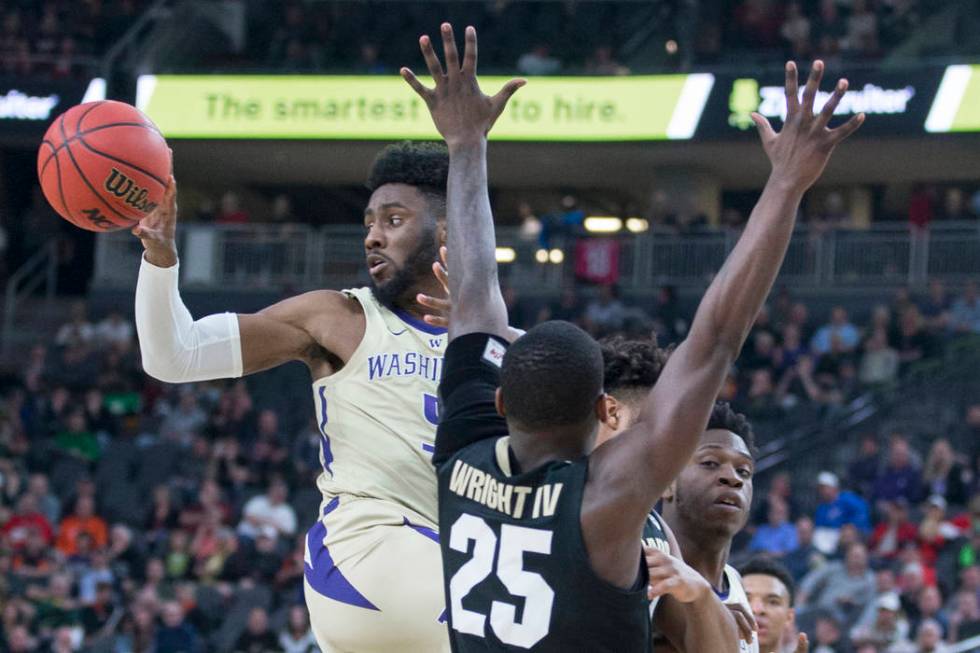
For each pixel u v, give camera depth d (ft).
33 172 96.63
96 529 61.16
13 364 83.46
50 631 53.31
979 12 84.99
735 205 99.86
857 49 84.99
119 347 78.54
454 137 12.59
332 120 88.43
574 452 11.19
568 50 90.07
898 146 86.22
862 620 44.39
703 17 88.89
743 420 16.31
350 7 93.61
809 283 79.46
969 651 37.17
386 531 14.12
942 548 50.70
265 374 77.20
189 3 91.71
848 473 57.77
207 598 54.29
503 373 11.18
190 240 86.22
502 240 83.71
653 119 85.97
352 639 14.21
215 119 88.94
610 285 77.00
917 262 78.43
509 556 10.91
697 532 15.84
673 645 13.44
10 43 90.27
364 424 14.57
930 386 65.67
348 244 85.71
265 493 63.72
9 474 65.10
